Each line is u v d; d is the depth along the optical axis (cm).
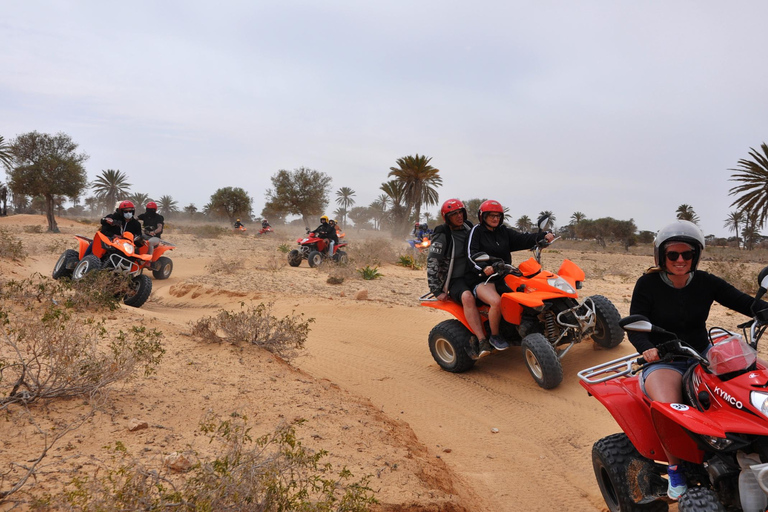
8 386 432
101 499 271
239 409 471
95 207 13562
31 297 777
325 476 368
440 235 738
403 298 1272
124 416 418
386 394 653
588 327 673
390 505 341
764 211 4453
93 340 545
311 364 746
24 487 296
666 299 355
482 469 469
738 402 273
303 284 1446
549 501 422
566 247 7081
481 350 693
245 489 276
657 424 310
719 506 271
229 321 671
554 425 568
